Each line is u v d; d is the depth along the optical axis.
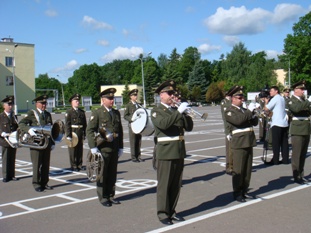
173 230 5.41
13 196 7.57
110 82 136.38
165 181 5.71
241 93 6.73
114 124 6.84
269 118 10.89
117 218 6.02
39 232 5.46
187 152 13.16
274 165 10.30
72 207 6.70
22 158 12.65
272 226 5.46
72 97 10.39
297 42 53.75
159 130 5.76
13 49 56.56
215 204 6.66
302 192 7.37
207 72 99.50
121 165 10.91
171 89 5.78
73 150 10.30
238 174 6.75
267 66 69.94
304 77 53.22
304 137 8.05
